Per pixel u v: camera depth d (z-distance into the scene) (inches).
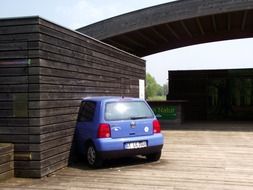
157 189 275.1
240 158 401.7
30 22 310.5
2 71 316.8
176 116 823.1
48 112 324.5
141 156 413.1
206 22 861.8
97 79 446.6
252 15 805.9
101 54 462.0
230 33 976.9
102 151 337.4
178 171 336.2
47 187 283.7
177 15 744.3
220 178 308.7
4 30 315.6
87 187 283.0
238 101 1039.0
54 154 335.3
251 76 1032.2
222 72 1044.5
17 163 315.3
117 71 530.6
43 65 316.2
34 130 311.0
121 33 789.9
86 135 359.9
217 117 1047.0
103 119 343.3
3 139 317.1
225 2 713.0
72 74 373.7
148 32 885.2
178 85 1064.2
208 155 422.0
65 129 357.7
